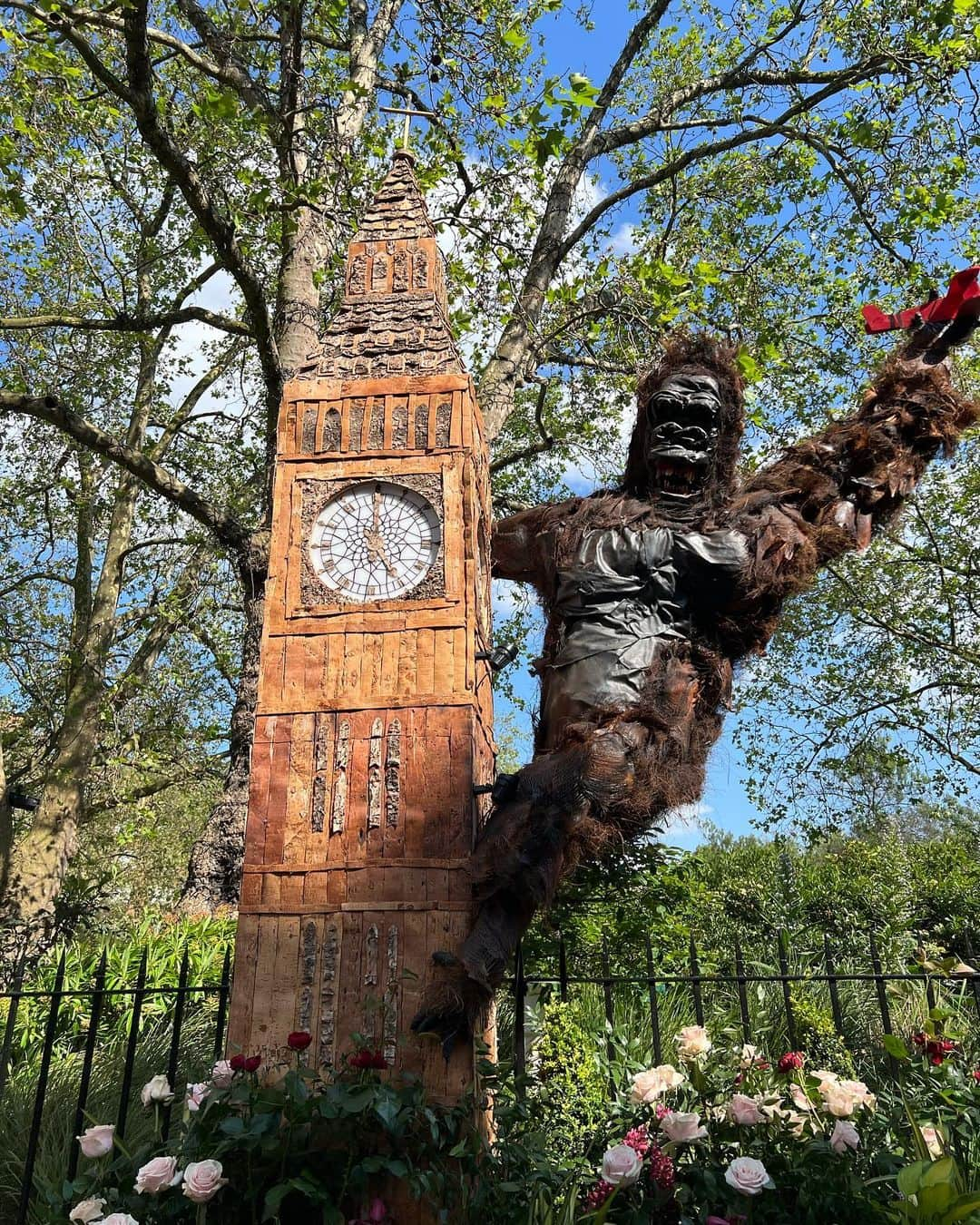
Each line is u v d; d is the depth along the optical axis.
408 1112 3.48
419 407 4.81
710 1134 3.90
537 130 7.09
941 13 9.76
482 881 3.89
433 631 4.41
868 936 9.62
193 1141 3.61
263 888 4.14
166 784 15.80
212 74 9.97
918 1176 3.08
